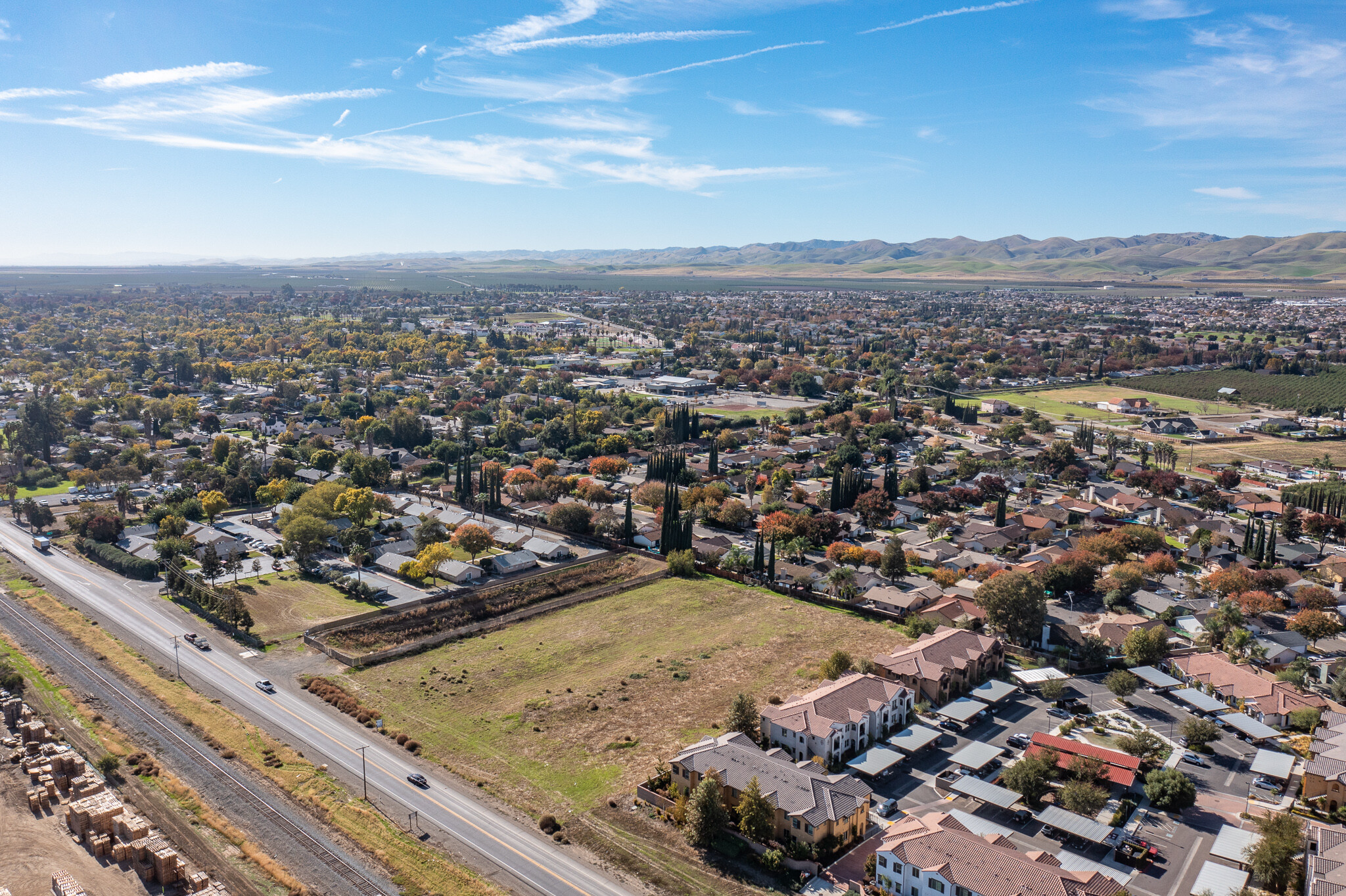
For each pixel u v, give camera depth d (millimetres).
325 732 135250
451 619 185000
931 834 101188
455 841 107812
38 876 101688
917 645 157125
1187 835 110688
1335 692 149500
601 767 126125
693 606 197000
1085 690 153875
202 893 96688
